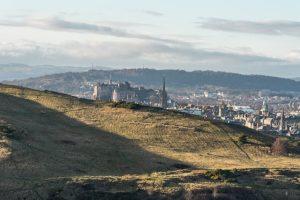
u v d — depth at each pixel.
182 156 121.19
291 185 96.94
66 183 81.25
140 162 110.88
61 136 121.94
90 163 101.81
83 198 78.44
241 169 103.38
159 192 82.38
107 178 85.88
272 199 89.56
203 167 110.75
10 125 117.31
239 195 86.56
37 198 76.06
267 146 146.25
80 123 143.88
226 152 133.12
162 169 107.56
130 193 81.44
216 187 86.19
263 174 102.69
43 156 97.31
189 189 84.12
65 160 99.00
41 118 142.50
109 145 122.50
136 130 141.38
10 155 91.69
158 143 132.25
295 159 135.62
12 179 81.19
